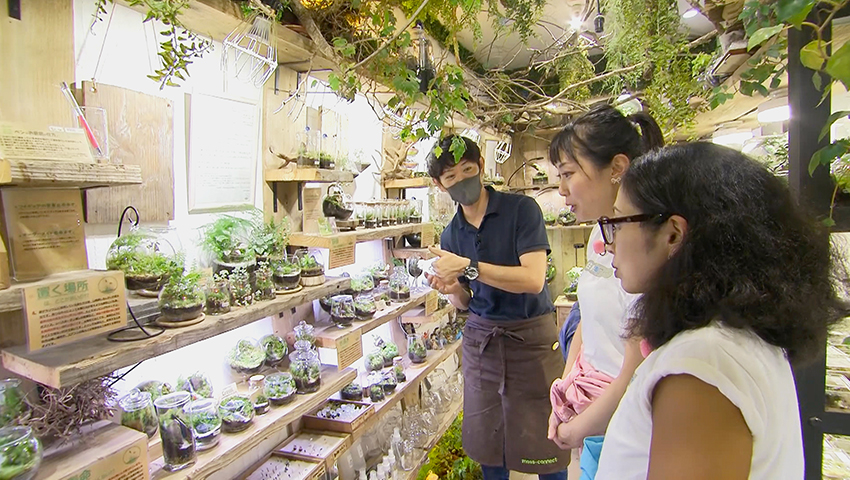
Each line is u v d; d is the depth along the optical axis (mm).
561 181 1330
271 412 1481
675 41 1973
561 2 2834
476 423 2035
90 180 914
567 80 2834
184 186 1451
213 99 1503
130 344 1002
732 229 569
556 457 1956
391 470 2244
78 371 885
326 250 2137
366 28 1574
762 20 988
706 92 1980
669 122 1905
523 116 3680
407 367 2584
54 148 908
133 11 1276
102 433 1005
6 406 919
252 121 1652
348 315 1912
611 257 1206
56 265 959
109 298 953
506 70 3852
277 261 1517
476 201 1912
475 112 2932
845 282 652
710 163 611
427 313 2576
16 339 1021
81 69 1157
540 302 1981
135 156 1271
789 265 564
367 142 2463
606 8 2215
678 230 618
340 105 2203
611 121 1197
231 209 1607
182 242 1438
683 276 594
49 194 959
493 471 2074
